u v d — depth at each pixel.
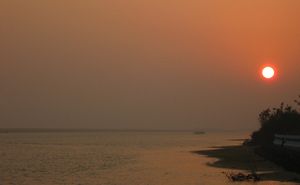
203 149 101.81
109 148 108.75
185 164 62.94
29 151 96.06
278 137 74.06
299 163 47.28
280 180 42.31
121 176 49.22
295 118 94.00
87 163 66.31
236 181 42.59
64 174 51.81
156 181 44.50
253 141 116.00
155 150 99.38
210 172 52.00
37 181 45.75
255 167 55.88
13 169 57.78
